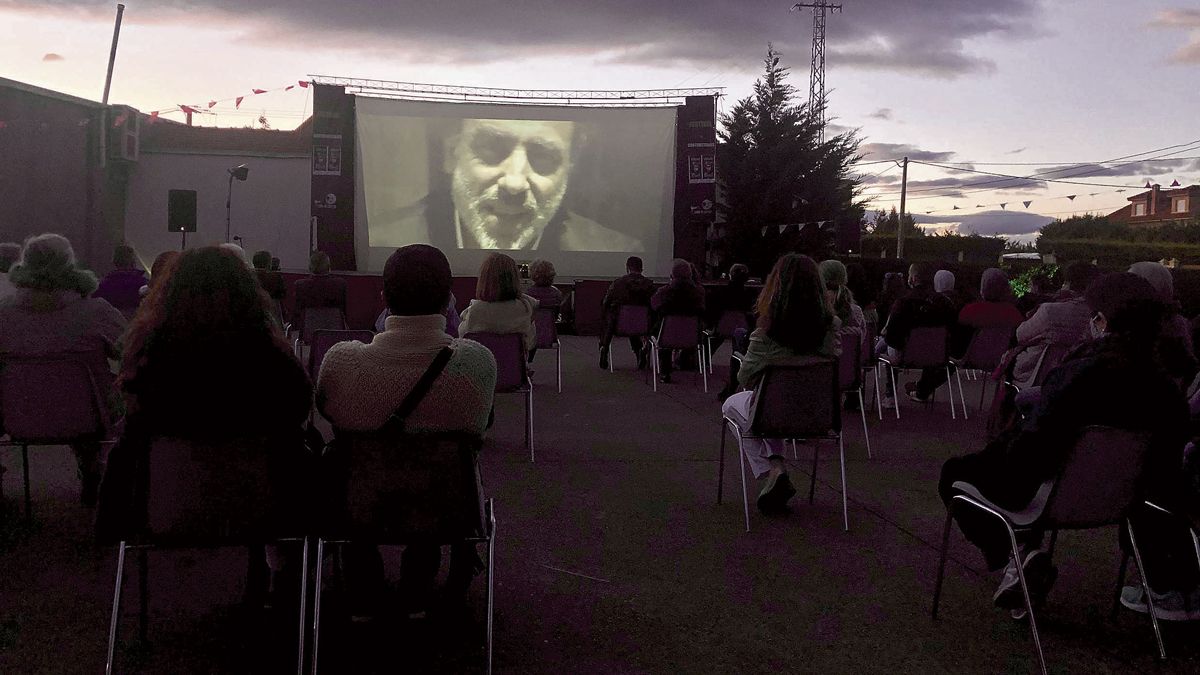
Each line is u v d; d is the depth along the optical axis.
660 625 3.21
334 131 16.77
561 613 3.30
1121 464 2.83
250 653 2.89
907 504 4.86
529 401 5.70
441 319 2.70
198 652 2.89
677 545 4.10
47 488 4.72
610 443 6.29
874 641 3.12
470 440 2.60
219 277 2.47
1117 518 2.94
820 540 4.21
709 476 5.38
